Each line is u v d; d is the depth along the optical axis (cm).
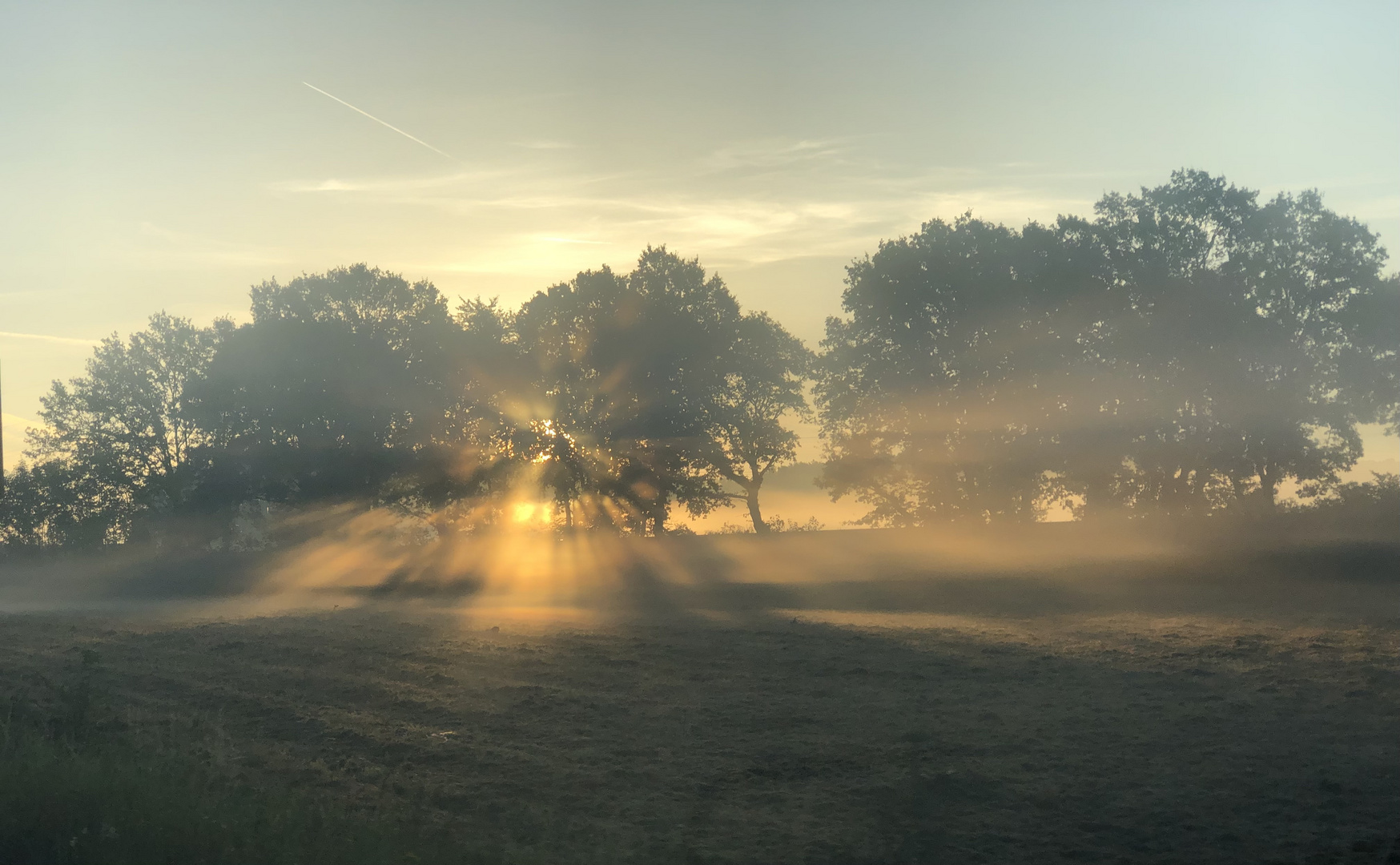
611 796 1173
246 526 6750
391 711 1573
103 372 6569
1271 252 5319
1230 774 1147
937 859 953
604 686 1744
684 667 1908
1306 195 5359
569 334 6819
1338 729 1308
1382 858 886
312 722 1499
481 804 1137
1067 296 5522
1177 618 2427
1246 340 5184
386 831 918
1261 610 2541
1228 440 5250
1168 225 5462
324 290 6500
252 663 1967
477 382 6462
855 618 2670
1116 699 1545
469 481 6456
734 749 1356
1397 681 1541
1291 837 952
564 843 996
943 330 5809
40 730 1320
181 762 1148
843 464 6022
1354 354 5106
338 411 6162
